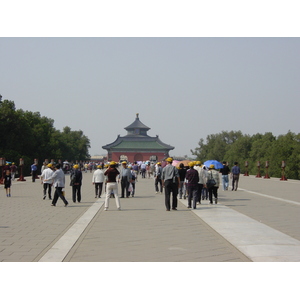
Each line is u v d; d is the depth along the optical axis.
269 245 11.52
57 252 10.73
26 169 77.19
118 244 11.84
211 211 19.67
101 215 18.44
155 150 155.38
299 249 11.02
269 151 106.69
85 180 54.06
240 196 28.86
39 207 21.80
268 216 18.05
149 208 21.28
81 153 155.75
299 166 96.31
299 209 20.77
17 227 14.98
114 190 20.55
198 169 23.34
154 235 13.27
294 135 107.19
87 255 10.49
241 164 125.38
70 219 17.11
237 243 11.80
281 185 42.16
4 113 75.25
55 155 93.31
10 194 29.06
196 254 10.57
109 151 157.00
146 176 64.50
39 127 92.31
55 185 21.95
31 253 10.70
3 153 71.81
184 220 16.73
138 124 174.88
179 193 28.08
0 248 11.30
